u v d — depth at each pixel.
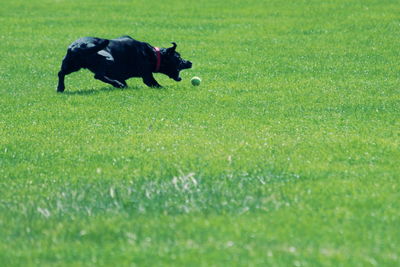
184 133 14.79
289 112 16.73
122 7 38.25
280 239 8.98
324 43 27.59
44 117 16.80
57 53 27.16
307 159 12.59
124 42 19.42
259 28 31.41
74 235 9.38
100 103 18.08
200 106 17.53
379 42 27.36
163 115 16.61
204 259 8.43
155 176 11.77
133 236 9.19
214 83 20.67
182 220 9.74
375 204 10.19
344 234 9.12
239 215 9.91
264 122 15.75
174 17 34.78
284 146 13.46
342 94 18.80
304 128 15.05
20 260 8.65
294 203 10.34
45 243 9.16
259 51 26.41
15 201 10.81
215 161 12.52
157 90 19.55
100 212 10.26
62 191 11.18
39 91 20.19
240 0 39.09
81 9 37.94
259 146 13.47
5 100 19.00
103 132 15.16
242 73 22.33
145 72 19.67
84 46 18.98
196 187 11.09
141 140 14.27
